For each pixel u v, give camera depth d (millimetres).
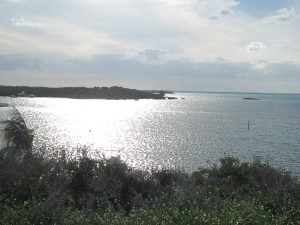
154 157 33094
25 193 8453
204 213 6887
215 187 9977
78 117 89625
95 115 99000
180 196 7832
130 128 63938
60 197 7758
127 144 42594
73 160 10484
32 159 10141
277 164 29125
